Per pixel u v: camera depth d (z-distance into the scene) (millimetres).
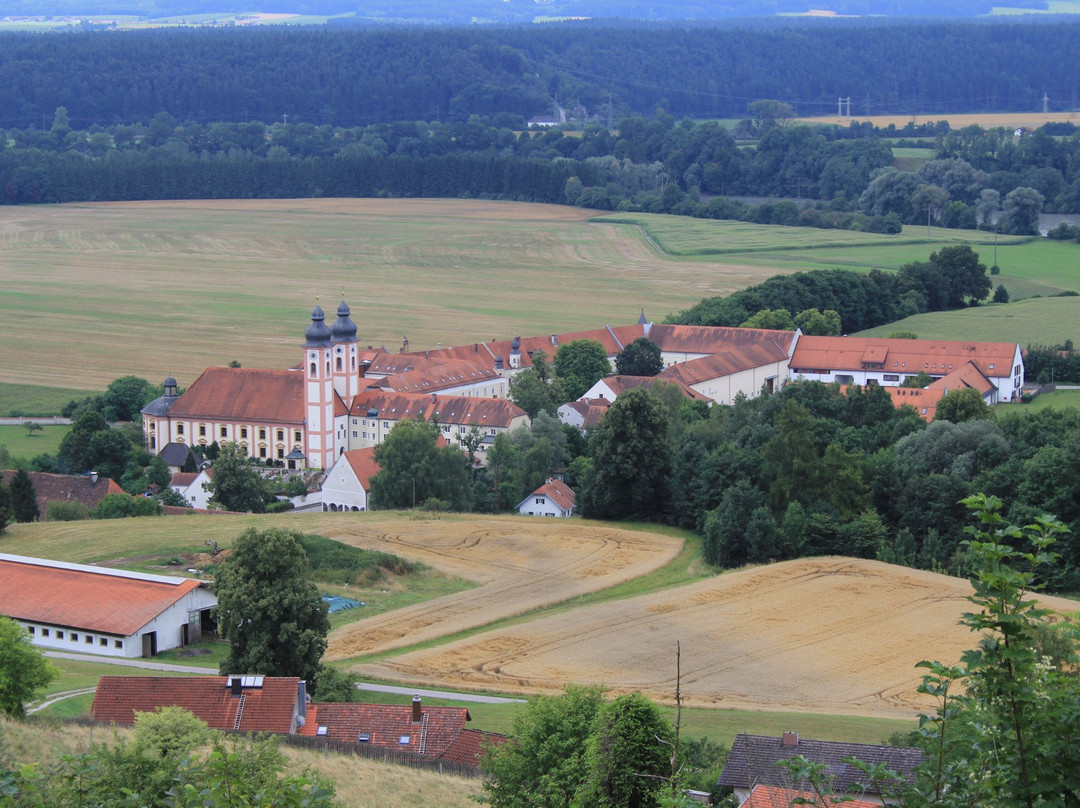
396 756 92000
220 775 43656
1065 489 176875
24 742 77062
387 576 174500
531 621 154500
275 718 96188
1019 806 33688
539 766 75188
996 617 34875
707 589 164750
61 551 177875
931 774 35562
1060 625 36188
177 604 143000
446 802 80188
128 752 62062
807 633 147500
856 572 171250
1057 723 34000
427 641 148125
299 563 124312
